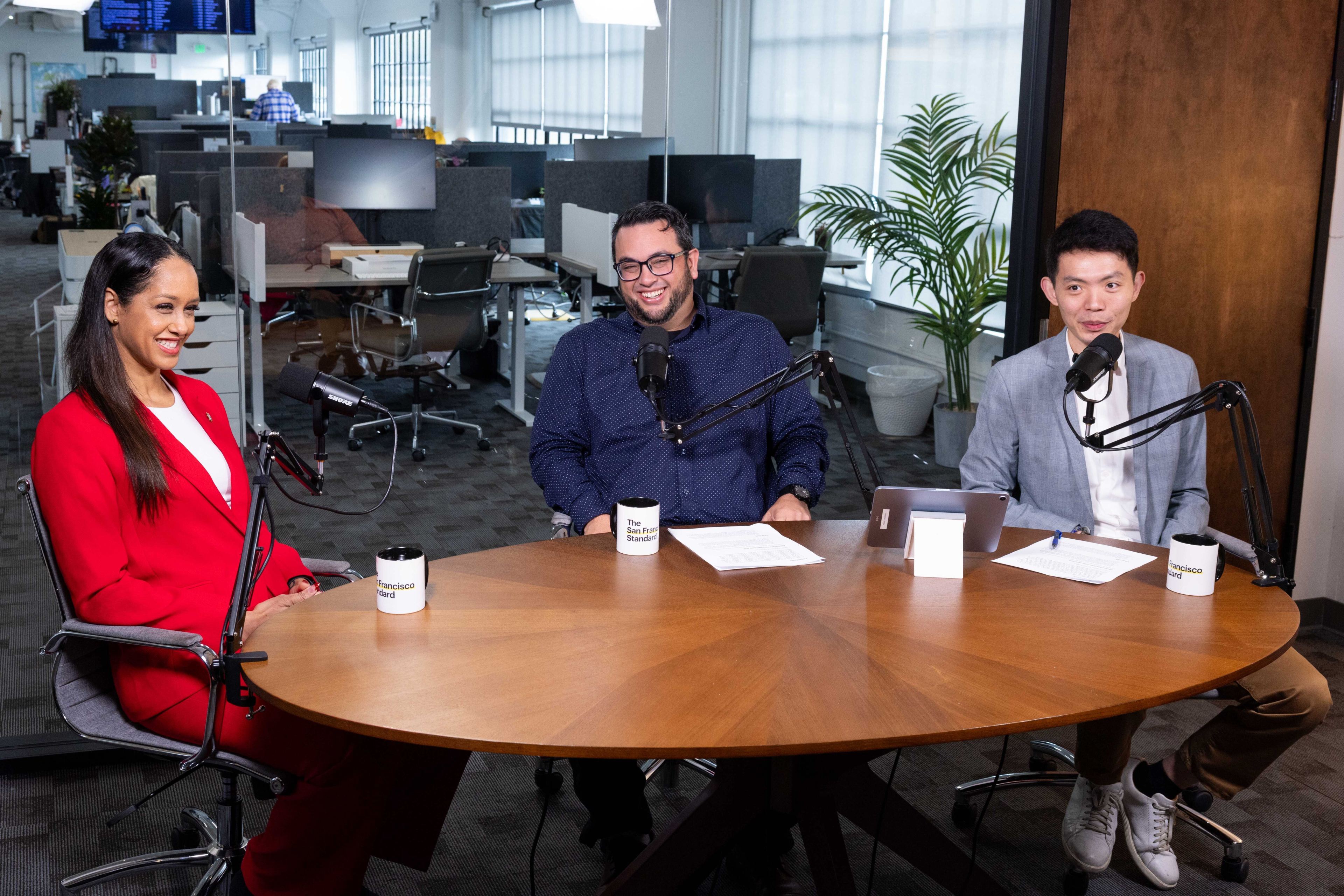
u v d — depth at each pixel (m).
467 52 3.54
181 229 3.24
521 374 4.67
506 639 1.47
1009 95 2.97
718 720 1.24
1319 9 2.90
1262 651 1.46
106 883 1.92
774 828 1.77
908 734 1.21
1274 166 2.94
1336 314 3.09
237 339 3.50
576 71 3.60
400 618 1.54
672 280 2.14
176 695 1.67
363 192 3.91
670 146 3.65
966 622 1.56
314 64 3.38
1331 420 3.14
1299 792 2.31
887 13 3.29
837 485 3.77
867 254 3.48
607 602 1.62
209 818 1.99
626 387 2.19
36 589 2.95
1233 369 3.03
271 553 1.92
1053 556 1.87
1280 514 3.16
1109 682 1.36
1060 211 2.74
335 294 3.96
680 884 1.55
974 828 2.15
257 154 3.43
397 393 4.36
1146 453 2.10
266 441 1.50
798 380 1.76
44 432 1.71
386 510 3.67
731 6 3.64
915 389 3.50
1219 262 2.94
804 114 3.54
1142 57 2.73
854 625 1.54
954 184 3.20
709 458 2.17
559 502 2.18
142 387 1.87
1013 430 2.18
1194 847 2.12
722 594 1.66
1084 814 2.00
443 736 1.19
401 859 1.86
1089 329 2.06
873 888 1.96
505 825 2.15
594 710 1.26
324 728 1.64
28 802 2.16
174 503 1.80
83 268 2.91
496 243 4.48
